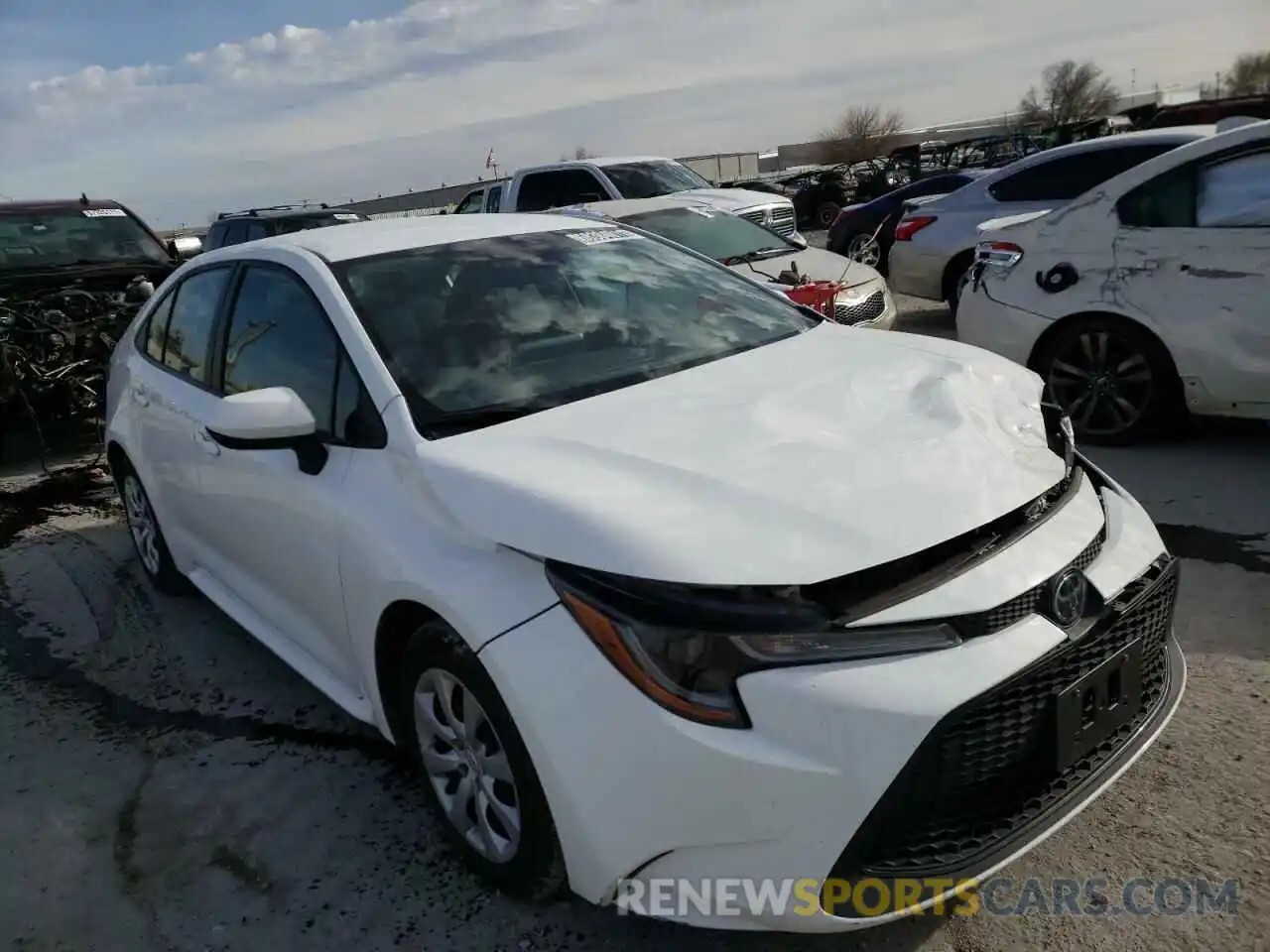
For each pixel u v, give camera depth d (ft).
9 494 22.88
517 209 44.60
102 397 24.59
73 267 29.40
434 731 8.91
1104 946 7.75
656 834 6.91
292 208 50.88
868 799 6.57
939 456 8.00
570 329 10.85
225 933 8.76
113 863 9.87
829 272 26.23
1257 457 17.84
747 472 7.75
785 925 6.82
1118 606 7.80
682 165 45.73
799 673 6.67
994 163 95.35
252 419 9.31
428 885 9.08
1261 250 16.61
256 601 12.30
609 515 7.40
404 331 10.21
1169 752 9.89
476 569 7.92
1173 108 50.52
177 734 12.11
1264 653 11.44
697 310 11.89
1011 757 7.10
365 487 9.32
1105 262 18.31
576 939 8.29
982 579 7.22
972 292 20.56
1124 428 18.74
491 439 8.93
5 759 11.93
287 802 10.53
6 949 8.82
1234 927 7.78
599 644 7.06
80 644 14.85
